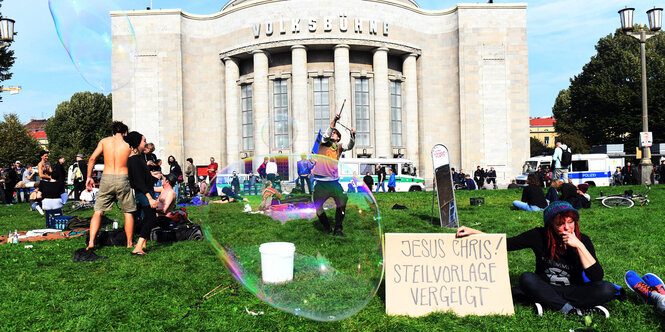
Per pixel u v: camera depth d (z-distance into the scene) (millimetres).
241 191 4438
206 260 6340
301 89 35000
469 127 38031
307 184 4230
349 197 4223
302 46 35000
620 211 11641
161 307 4406
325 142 6766
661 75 49281
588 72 56562
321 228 4152
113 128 7008
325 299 3881
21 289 5035
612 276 5219
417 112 38938
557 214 4008
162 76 37500
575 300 4051
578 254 3973
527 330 3740
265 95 36031
